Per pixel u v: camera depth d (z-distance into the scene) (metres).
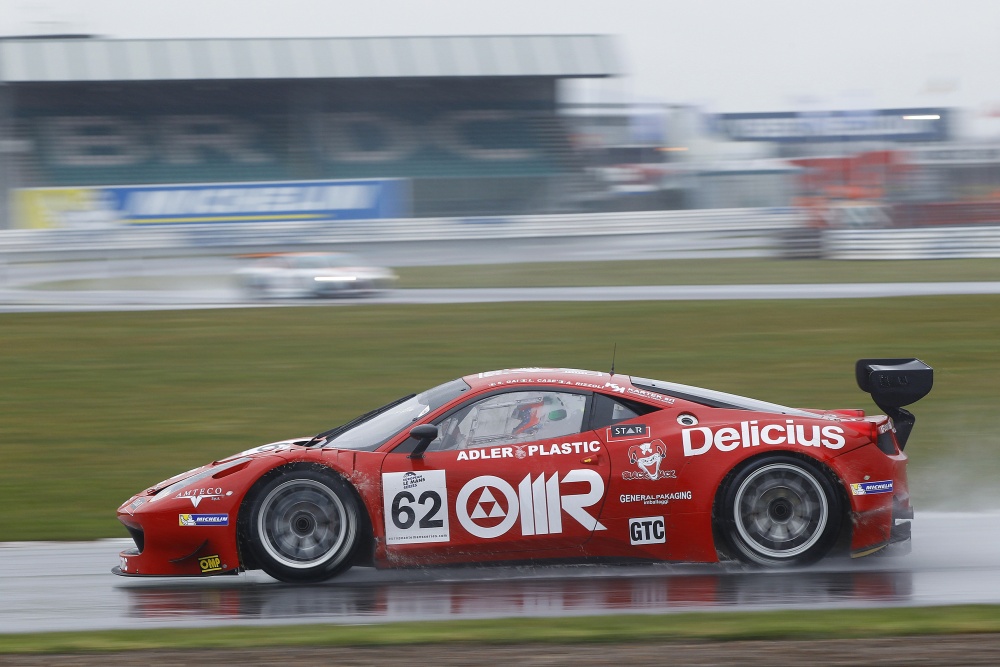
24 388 48.94
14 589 20.34
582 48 170.88
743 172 167.38
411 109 164.25
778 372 48.62
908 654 14.69
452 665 14.41
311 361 54.53
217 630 16.52
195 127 158.25
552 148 163.50
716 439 19.69
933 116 183.75
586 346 56.91
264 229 124.12
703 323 64.19
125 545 24.64
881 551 21.06
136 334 64.81
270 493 19.47
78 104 155.88
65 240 120.00
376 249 126.06
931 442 36.56
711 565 20.50
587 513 19.47
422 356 55.16
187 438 38.47
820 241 113.00
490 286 91.88
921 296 74.62
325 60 163.12
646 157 168.12
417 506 19.47
